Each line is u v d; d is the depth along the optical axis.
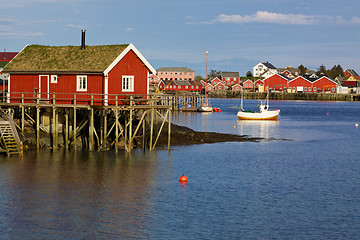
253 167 36.72
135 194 27.14
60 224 21.89
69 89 40.75
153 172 33.09
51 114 41.66
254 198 27.25
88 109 38.81
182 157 39.59
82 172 31.94
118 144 42.28
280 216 24.05
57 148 39.56
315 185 30.91
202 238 20.80
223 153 43.03
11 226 21.44
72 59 42.12
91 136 39.09
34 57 43.84
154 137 46.81
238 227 22.27
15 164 33.56
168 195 27.23
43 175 30.69
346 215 24.42
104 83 39.41
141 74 42.31
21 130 39.94
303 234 21.62
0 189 27.06
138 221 22.62
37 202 24.92
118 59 39.94
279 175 33.88
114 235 20.80
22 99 39.31
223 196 27.45
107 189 27.95
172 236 20.89
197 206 25.30
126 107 38.62
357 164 38.91
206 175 33.00
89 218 22.78
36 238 20.19
